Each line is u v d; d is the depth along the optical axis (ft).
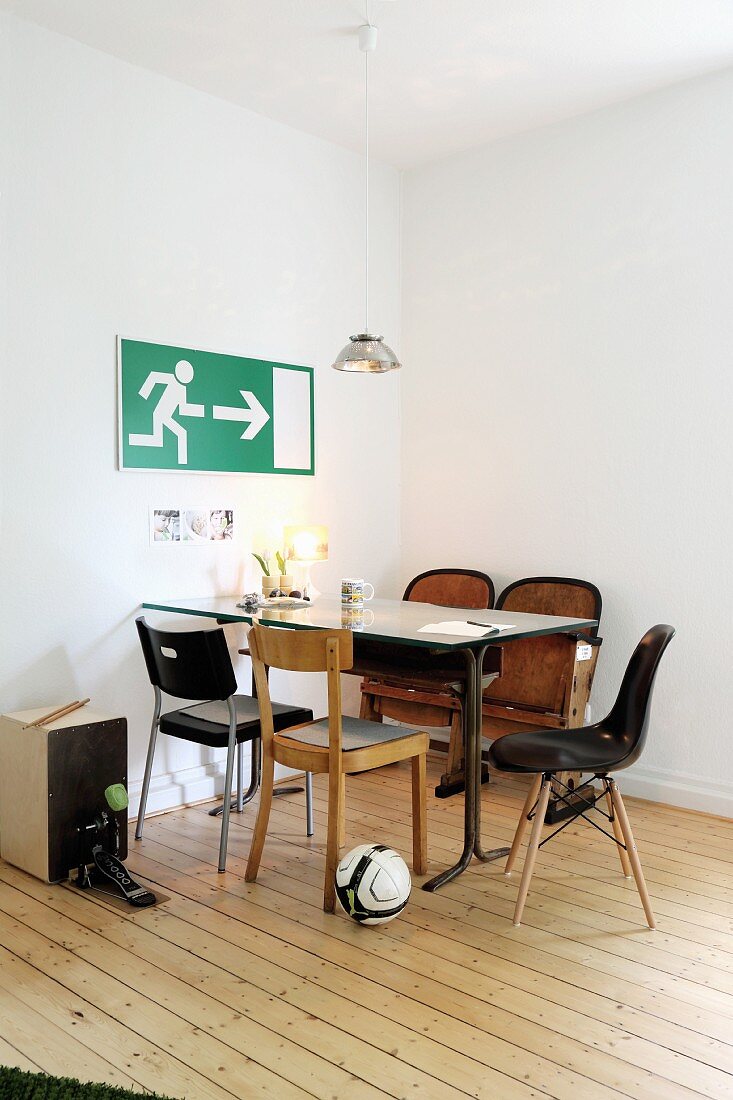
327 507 14.47
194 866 10.09
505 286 14.14
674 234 12.25
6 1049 6.62
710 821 11.73
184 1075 6.32
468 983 7.58
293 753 9.32
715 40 10.94
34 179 10.65
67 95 10.93
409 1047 6.67
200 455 12.51
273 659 9.36
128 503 11.73
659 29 10.67
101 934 8.45
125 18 10.44
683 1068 6.46
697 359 12.08
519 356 13.99
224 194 12.74
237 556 13.09
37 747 9.57
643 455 12.65
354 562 14.97
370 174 15.01
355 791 12.92
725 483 11.87
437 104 12.82
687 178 12.10
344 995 7.38
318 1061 6.50
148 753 11.00
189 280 12.33
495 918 8.82
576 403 13.34
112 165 11.41
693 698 12.21
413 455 15.53
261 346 13.32
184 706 12.27
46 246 10.78
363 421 15.05
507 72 11.80
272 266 13.43
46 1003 7.23
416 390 15.44
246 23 10.53
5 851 10.21
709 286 11.94
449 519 15.03
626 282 12.74
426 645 8.75
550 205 13.53
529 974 7.74
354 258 14.74
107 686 11.57
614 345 12.90
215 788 12.67
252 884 9.61
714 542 11.99
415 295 15.38
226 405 12.83
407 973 7.75
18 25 10.44
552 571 13.69
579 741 9.28
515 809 12.17
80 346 11.15
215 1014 7.09
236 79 12.05
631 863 8.66
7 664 10.59
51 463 10.92
